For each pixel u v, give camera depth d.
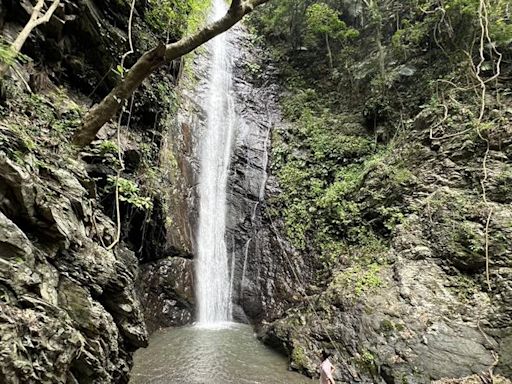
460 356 6.03
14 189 3.63
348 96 14.97
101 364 4.09
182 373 6.08
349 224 10.25
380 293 7.57
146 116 9.65
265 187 12.47
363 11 15.38
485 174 8.12
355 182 11.08
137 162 8.44
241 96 15.70
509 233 7.35
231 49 17.52
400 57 13.06
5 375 2.86
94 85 8.01
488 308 6.67
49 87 6.77
